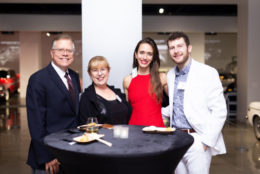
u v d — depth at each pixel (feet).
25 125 22.93
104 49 9.68
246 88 23.53
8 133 19.88
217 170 12.32
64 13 32.96
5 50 48.98
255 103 17.51
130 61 9.75
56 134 6.16
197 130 7.09
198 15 33.81
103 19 9.65
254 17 23.12
